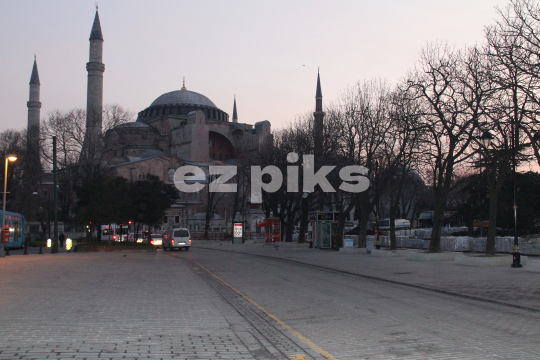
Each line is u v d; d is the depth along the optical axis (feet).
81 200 167.73
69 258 100.17
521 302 39.34
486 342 25.44
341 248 126.72
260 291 49.08
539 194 143.64
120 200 164.14
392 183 116.47
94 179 167.53
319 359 21.90
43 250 155.22
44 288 45.98
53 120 215.31
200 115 417.90
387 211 315.99
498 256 76.38
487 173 116.67
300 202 179.52
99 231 168.45
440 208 93.09
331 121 139.85
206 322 30.99
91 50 321.32
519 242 111.75
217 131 449.06
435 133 90.58
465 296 43.88
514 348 24.08
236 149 460.55
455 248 127.65
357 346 24.54
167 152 431.02
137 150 408.26
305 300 42.29
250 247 172.24
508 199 144.77
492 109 78.54
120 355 21.90
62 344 23.68
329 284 56.08
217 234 289.53
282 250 144.56
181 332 27.61
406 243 151.23
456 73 87.81
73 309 34.50
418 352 23.24
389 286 53.78
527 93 63.05
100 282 53.36
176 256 120.98
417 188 217.15
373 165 120.67
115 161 389.60
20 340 24.31
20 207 247.91
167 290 48.21
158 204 176.76
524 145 74.38
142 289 48.37
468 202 158.71
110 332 26.96
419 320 32.14
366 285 54.90
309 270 77.15
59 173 231.71
